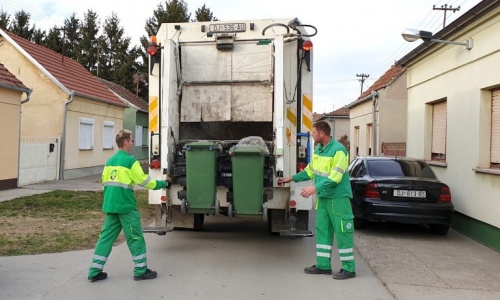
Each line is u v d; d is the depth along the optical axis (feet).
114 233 16.63
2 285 15.75
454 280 17.46
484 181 24.64
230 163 19.48
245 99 22.22
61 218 28.27
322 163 17.19
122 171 16.22
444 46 30.83
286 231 19.98
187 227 24.30
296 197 20.40
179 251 21.07
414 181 25.05
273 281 16.67
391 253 21.80
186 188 19.30
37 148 49.80
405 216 24.59
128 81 146.51
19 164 45.47
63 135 54.85
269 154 19.72
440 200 24.98
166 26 22.20
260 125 23.04
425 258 20.92
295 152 20.57
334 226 17.33
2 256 19.45
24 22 152.05
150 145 20.89
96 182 51.72
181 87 22.27
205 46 22.24
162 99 20.48
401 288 16.29
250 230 26.23
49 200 35.65
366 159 29.40
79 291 15.24
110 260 19.26
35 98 55.36
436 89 32.65
